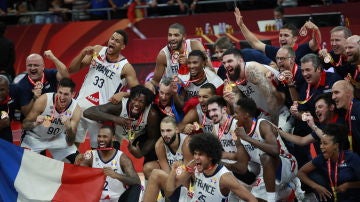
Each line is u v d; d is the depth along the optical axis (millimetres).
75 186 7207
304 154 7504
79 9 12117
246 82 7406
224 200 6305
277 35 10219
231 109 7336
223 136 7102
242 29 8469
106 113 7754
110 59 8117
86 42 11477
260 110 7504
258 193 6965
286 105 7617
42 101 7629
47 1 12492
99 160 7328
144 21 11258
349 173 6477
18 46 11672
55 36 11570
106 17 11953
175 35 8047
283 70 7500
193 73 7691
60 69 8031
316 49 7988
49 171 7262
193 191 6574
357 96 7098
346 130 6527
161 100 7727
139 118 7711
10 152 7305
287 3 11203
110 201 7227
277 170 6934
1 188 7273
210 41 10492
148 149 7750
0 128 7578
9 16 12336
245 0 11297
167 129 7266
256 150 6902
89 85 8148
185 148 7168
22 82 8016
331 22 9969
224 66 7500
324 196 6676
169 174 6719
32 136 7777
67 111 7660
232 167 6922
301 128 7438
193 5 11461
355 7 10648
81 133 8039
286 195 7160
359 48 7164
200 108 7617
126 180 7156
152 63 10633
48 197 7188
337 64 7598
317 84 7281
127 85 8516
